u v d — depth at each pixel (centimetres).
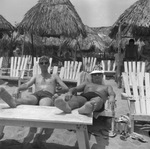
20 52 1355
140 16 825
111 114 397
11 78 835
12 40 1527
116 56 1037
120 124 402
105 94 405
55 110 318
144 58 1005
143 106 467
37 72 700
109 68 1068
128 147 359
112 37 1132
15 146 343
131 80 504
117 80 903
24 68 879
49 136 380
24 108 323
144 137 403
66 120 268
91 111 295
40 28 1028
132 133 403
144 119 408
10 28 1233
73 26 1046
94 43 1791
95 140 375
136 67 819
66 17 1054
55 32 1038
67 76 827
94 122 447
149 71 907
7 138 371
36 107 333
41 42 1602
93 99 377
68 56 1577
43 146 345
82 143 276
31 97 379
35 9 1083
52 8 1074
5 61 1234
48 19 1041
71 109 329
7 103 318
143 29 1145
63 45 1641
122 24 893
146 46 1053
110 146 358
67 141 368
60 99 290
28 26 1041
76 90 411
